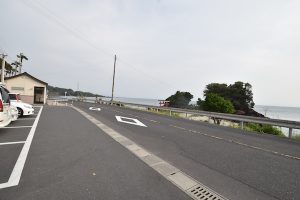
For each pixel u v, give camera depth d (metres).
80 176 4.75
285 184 4.84
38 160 5.75
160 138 9.52
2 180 4.43
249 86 56.91
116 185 4.36
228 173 5.39
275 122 13.59
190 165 5.89
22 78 32.56
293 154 7.76
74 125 12.05
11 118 10.57
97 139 8.58
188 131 11.98
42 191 3.99
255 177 5.20
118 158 6.17
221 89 57.12
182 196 4.02
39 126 11.28
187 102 68.50
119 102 39.78
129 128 12.08
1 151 6.53
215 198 4.07
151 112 26.03
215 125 16.17
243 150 7.95
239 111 47.75
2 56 26.84
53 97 69.88
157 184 4.50
